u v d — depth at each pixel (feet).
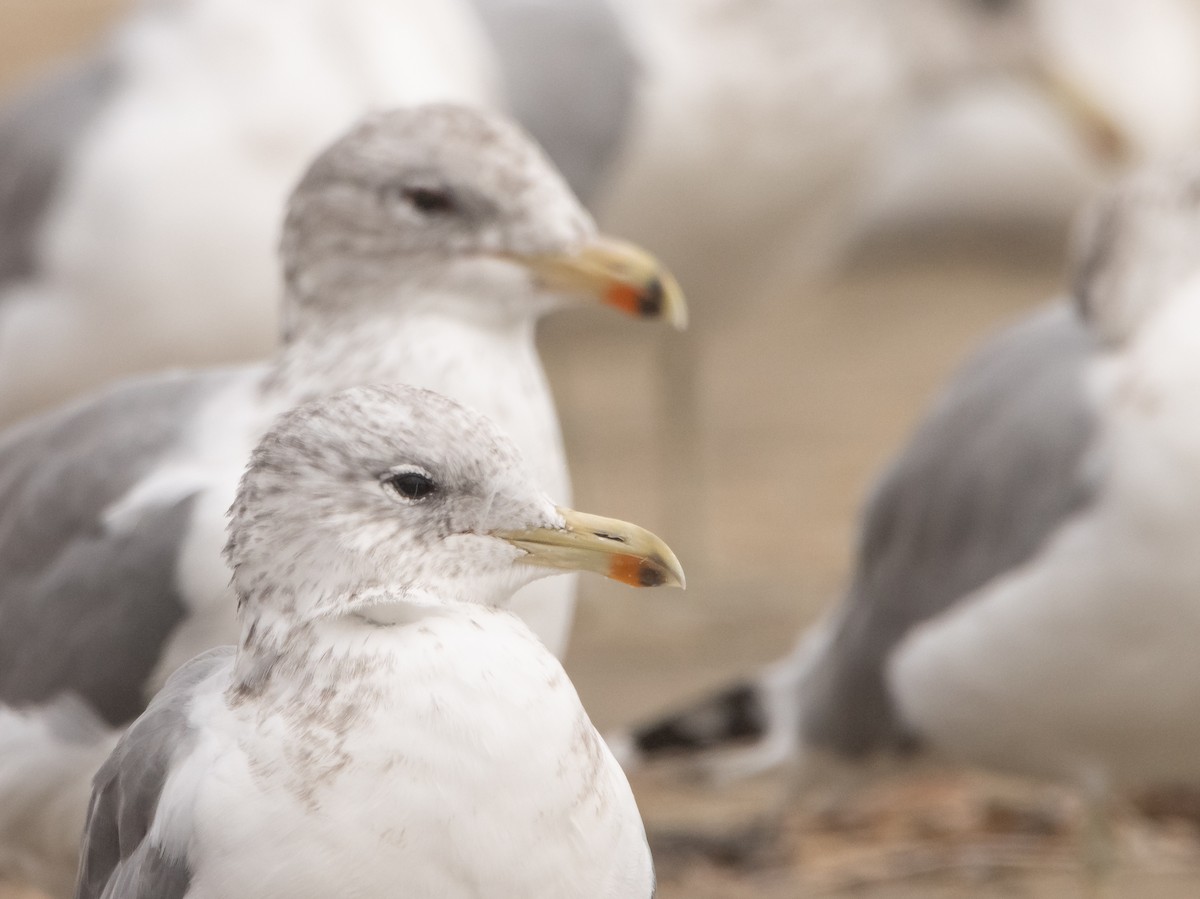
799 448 68.54
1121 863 37.11
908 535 35.76
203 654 23.93
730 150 52.95
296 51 45.91
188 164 45.09
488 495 21.58
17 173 45.73
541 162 29.73
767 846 37.32
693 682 47.11
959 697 34.58
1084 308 35.04
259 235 45.29
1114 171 83.05
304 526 21.01
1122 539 32.27
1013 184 89.40
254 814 20.12
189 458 28.63
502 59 49.37
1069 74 60.44
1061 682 33.42
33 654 28.12
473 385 28.35
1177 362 32.19
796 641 50.55
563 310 54.24
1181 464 31.78
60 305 45.16
